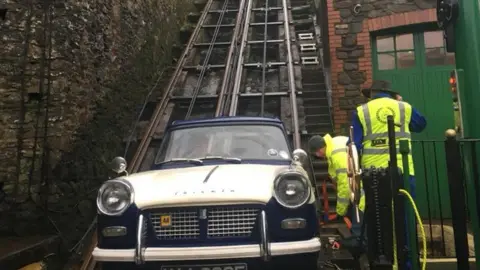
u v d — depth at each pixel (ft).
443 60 26.20
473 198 11.70
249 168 13.21
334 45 27.53
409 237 12.10
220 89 36.09
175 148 15.51
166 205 11.35
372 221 12.12
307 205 11.46
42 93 22.71
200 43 46.75
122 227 11.40
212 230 11.22
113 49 30.60
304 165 14.40
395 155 11.53
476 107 11.66
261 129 15.80
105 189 11.76
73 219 22.57
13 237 20.57
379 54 27.30
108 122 28.78
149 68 38.75
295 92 33.65
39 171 22.20
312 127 30.89
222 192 11.32
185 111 35.06
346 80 27.07
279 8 54.19
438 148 24.59
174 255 10.87
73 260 20.22
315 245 11.13
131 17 34.81
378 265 11.76
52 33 23.29
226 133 15.65
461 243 10.79
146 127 31.22
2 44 22.44
